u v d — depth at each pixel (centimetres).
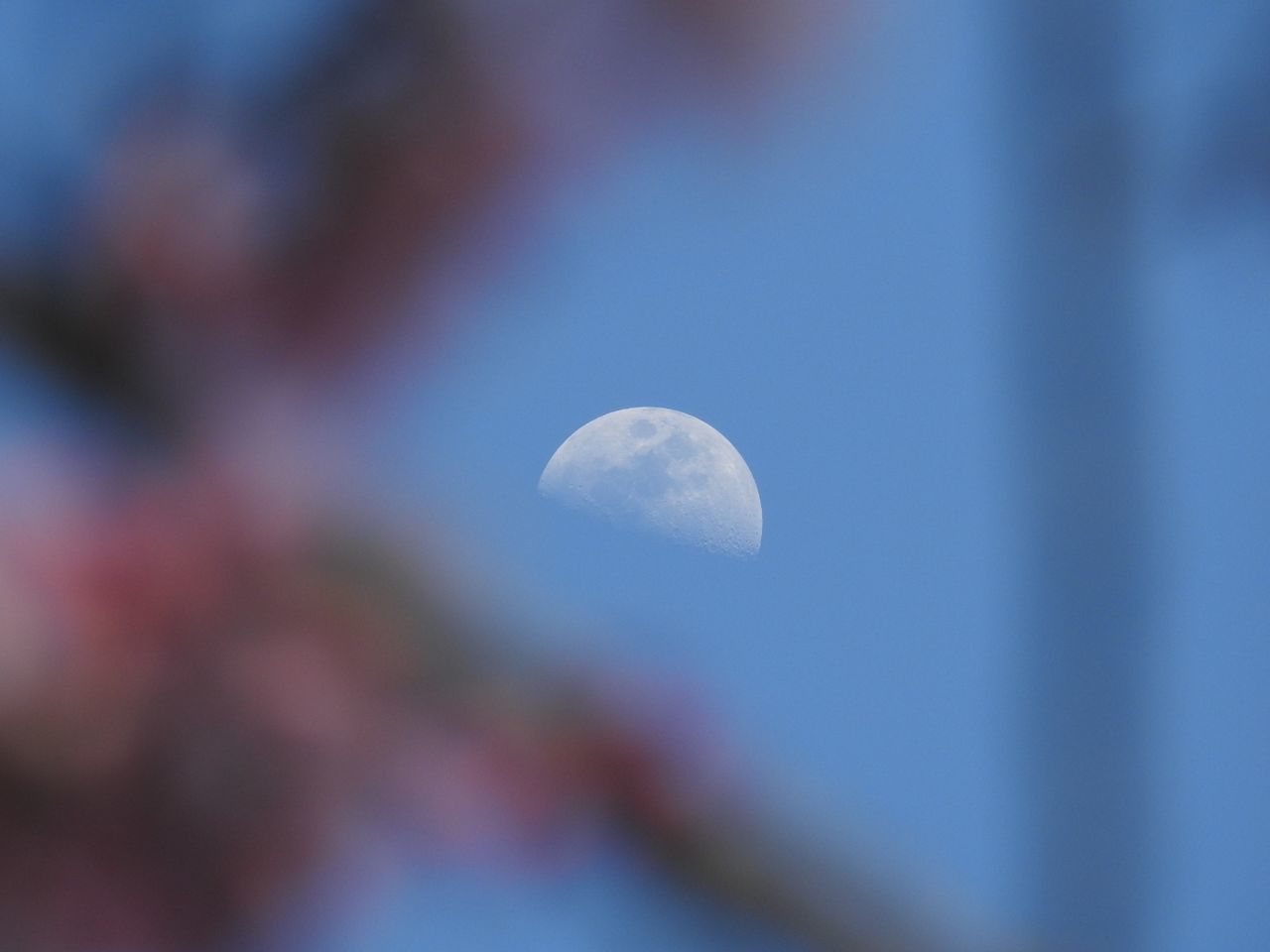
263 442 581
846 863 562
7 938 569
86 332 560
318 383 590
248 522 586
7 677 575
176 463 584
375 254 596
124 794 587
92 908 568
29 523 574
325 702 575
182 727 587
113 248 570
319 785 596
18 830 569
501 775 589
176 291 580
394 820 595
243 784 588
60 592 579
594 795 595
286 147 600
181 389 582
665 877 586
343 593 595
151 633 571
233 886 580
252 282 588
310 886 592
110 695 581
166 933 583
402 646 600
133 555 577
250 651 596
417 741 602
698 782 597
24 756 573
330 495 594
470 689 590
